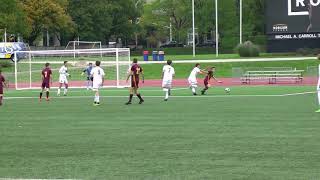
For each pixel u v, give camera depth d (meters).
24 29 101.31
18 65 94.00
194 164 19.03
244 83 72.06
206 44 169.38
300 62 88.38
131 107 41.16
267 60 89.75
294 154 20.67
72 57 97.44
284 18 98.19
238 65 89.06
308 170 17.77
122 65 82.56
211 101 45.34
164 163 19.28
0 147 23.27
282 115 34.12
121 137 25.75
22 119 34.31
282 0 98.00
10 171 18.22
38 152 21.94
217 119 32.53
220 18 150.25
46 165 19.20
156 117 34.09
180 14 162.88
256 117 33.25
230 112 36.34
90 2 157.00
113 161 19.77
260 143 23.38
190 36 170.88
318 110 35.88
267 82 72.62
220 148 22.27
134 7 174.75
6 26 96.12
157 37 196.62
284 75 72.88
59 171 18.16
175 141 24.30
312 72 80.00
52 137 26.14
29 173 17.89
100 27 161.12
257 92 55.03
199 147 22.58
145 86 69.31
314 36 96.56
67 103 46.09
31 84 75.31
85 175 17.50
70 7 153.75
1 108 42.19
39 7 130.88
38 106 43.66
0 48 109.38
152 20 174.88
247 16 146.88
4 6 94.88
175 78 83.75
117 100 48.16
